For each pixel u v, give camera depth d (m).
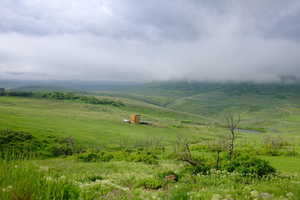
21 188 4.77
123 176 20.77
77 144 63.59
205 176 18.25
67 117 138.25
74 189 6.56
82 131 89.88
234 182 15.45
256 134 164.12
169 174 18.84
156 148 68.31
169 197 11.24
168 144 84.81
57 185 5.85
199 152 52.00
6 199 4.49
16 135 54.38
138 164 34.34
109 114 197.12
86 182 15.48
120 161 40.31
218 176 17.94
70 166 28.55
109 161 40.66
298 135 159.00
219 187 13.84
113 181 17.53
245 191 11.50
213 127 184.25
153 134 114.38
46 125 89.44
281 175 20.11
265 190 11.57
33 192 4.90
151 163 36.00
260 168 19.12
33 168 5.79
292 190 11.13
